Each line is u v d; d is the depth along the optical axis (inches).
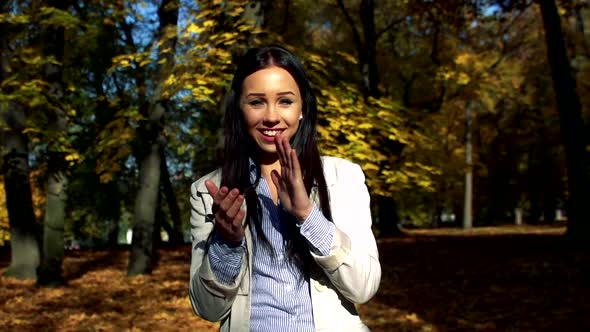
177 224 831.7
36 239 446.9
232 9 319.6
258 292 61.2
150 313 297.0
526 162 1424.7
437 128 522.6
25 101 341.4
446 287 371.6
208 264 58.1
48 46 387.2
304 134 63.9
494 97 998.4
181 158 846.5
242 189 63.9
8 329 262.7
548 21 542.9
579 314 272.1
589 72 806.5
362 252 58.3
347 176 65.3
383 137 356.2
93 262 579.2
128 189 850.1
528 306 298.2
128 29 595.2
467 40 716.7
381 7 735.1
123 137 395.5
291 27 625.9
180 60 327.3
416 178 343.9
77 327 266.8
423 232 1067.9
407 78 819.4
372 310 296.2
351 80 649.0
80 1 438.3
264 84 60.7
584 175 537.6
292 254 60.3
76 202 866.1
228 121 65.5
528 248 590.9
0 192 728.3
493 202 1533.0
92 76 613.0
